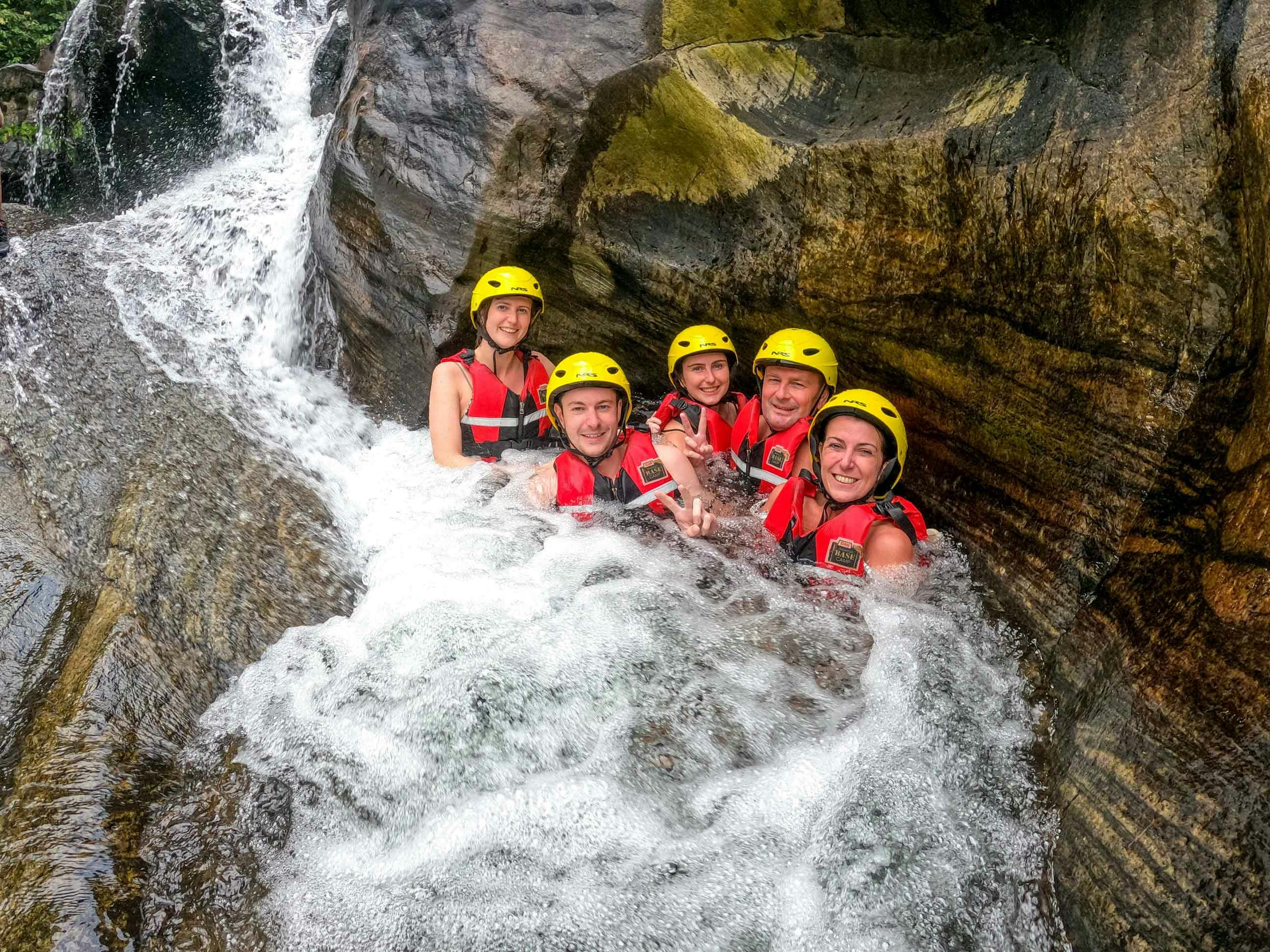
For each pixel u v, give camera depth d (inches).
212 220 292.8
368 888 121.6
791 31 185.3
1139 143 133.9
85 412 204.7
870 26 173.6
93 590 162.4
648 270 214.2
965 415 172.2
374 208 233.8
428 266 226.5
